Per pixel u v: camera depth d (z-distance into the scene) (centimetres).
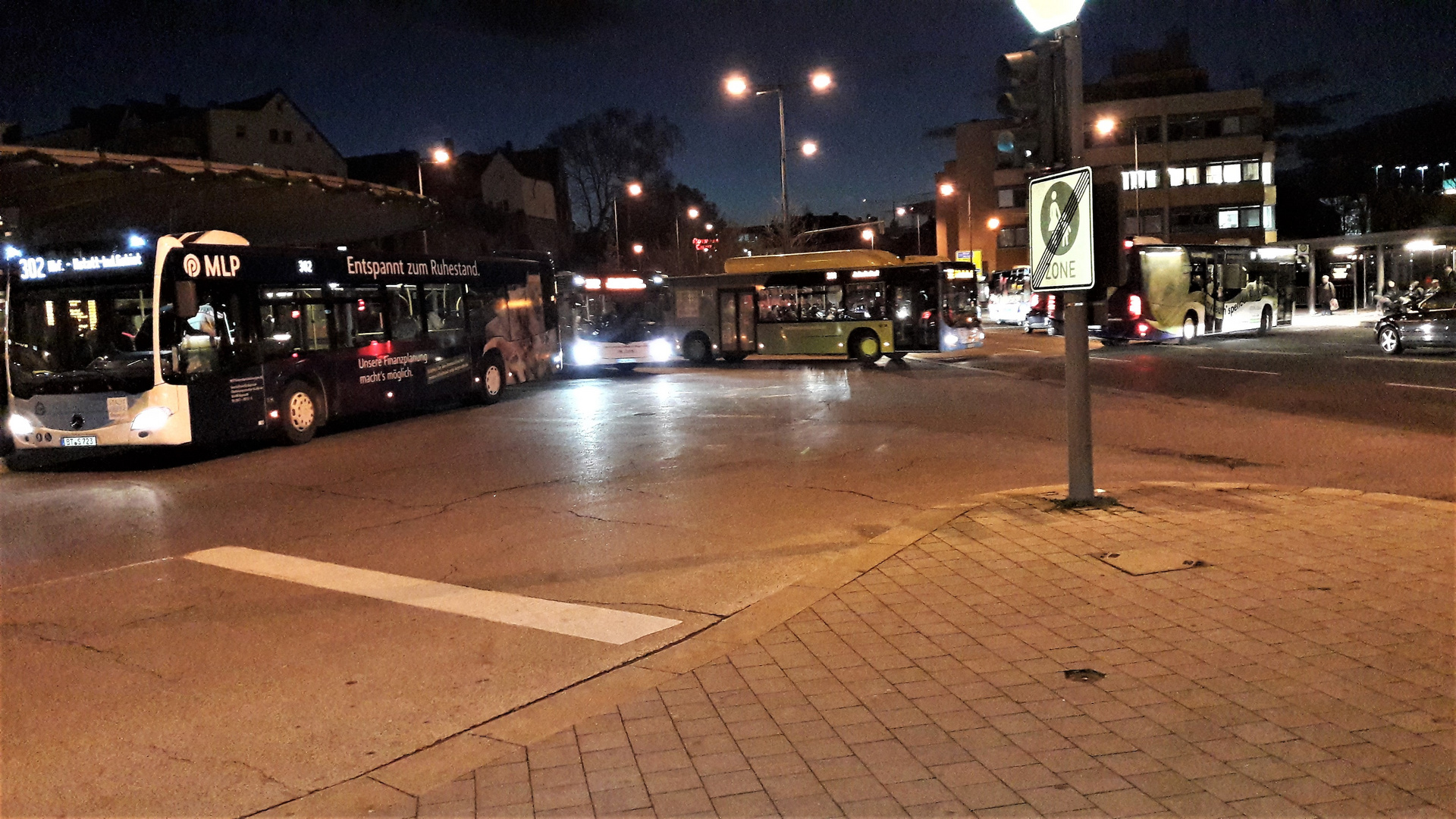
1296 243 4359
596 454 1273
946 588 630
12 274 1305
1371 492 890
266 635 605
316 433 1591
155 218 2016
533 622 617
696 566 739
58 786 413
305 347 1498
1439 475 978
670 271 6794
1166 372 2100
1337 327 3666
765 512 917
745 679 496
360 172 6462
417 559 785
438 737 450
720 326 2864
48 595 707
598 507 959
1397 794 353
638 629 599
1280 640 509
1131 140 7312
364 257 1633
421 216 2472
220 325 1342
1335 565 639
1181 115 7244
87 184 1620
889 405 1720
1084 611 571
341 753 438
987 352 3027
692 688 488
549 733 443
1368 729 405
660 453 1264
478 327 1948
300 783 410
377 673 536
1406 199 6881
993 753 401
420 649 572
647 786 387
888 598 615
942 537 756
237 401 1359
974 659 507
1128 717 427
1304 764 378
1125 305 2834
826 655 524
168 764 431
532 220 6912
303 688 516
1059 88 796
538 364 2238
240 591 706
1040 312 3950
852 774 390
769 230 5425
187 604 674
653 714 459
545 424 1600
